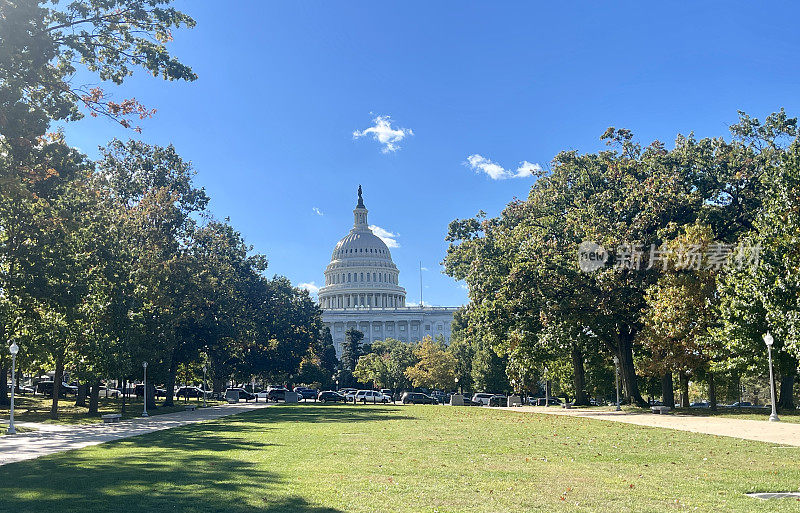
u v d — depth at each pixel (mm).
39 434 33688
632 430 31438
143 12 31516
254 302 93500
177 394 104250
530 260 53219
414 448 23422
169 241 62844
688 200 48750
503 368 105438
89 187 47250
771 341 38219
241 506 12742
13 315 41281
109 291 47062
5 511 12391
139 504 12984
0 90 27609
